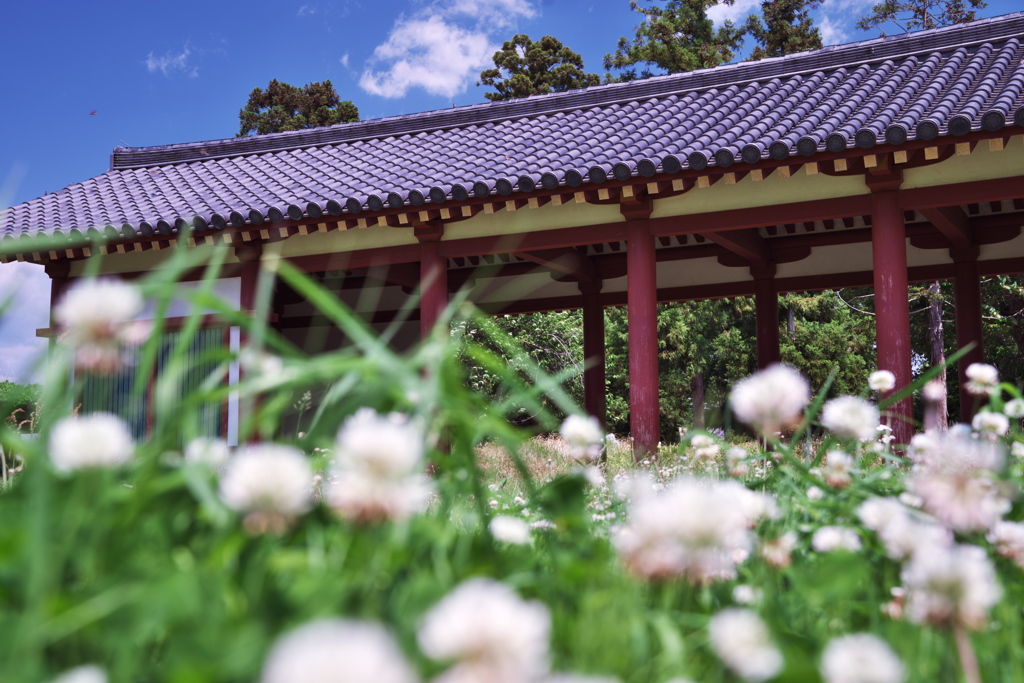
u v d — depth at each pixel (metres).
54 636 0.70
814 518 1.57
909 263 10.69
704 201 7.35
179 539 0.96
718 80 9.94
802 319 24.95
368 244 8.58
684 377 24.30
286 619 0.72
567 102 10.58
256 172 10.81
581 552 1.28
